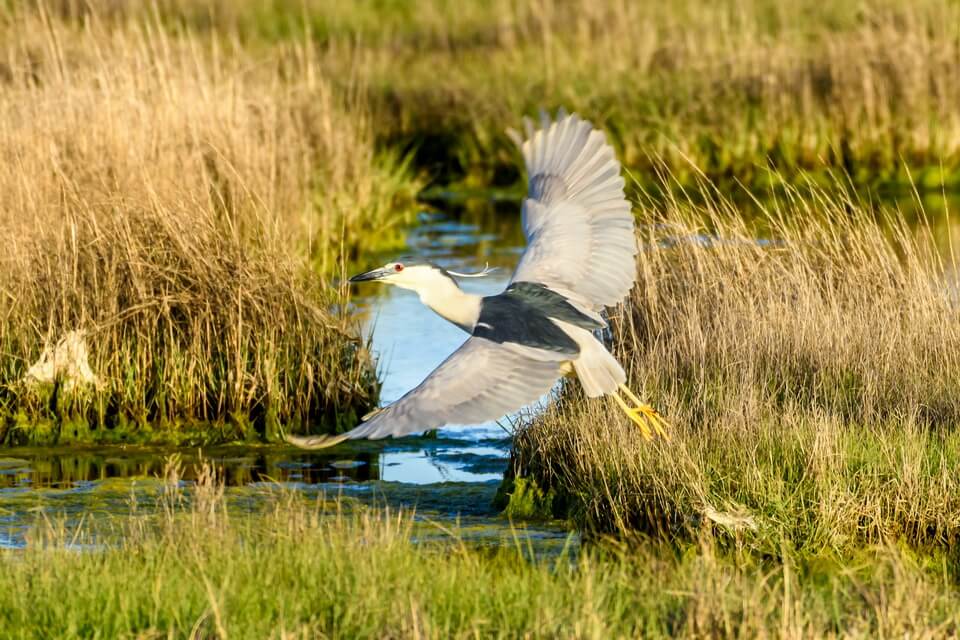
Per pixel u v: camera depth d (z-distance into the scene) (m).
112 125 16.53
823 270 14.78
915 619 7.99
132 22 21.59
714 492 10.66
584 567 8.94
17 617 8.30
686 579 8.69
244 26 38.16
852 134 29.02
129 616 8.26
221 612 8.07
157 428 14.29
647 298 13.99
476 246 23.45
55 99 17.50
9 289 14.66
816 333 12.89
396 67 33.78
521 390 7.64
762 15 35.69
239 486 12.53
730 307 13.49
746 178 28.34
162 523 10.37
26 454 13.64
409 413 7.32
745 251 14.46
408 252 22.78
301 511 10.37
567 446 11.83
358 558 9.08
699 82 30.28
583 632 7.76
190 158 16.83
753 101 29.77
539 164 8.95
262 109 20.56
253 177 17.88
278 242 15.27
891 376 12.37
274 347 14.46
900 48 29.59
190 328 14.43
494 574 9.74
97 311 14.53
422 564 9.34
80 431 14.12
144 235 14.89
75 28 26.52
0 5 31.42
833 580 8.95
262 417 14.37
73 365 14.29
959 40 30.61
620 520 10.73
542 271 8.52
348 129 24.58
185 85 19.14
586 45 34.00
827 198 15.43
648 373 12.49
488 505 11.95
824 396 12.08
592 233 8.64
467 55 35.38
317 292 15.34
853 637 7.67
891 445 10.85
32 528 10.48
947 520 10.45
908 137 28.89
